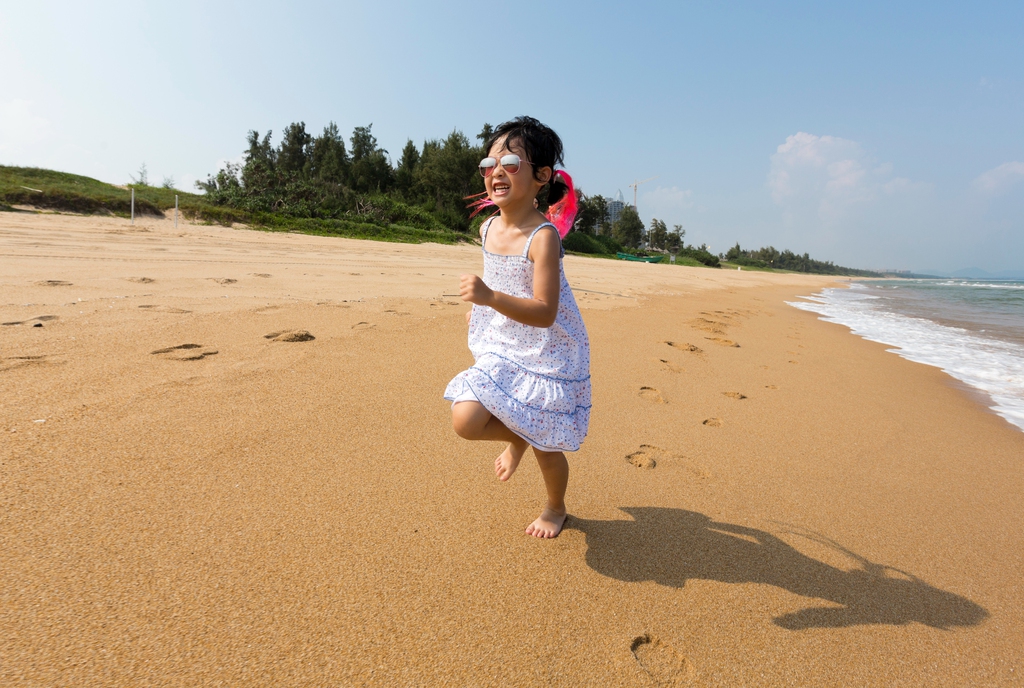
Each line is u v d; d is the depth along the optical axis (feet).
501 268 5.55
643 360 13.25
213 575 4.51
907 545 6.21
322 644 3.96
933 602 5.26
